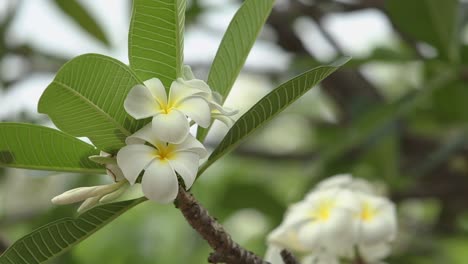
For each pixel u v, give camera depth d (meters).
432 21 2.19
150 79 1.47
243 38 1.54
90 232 1.51
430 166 2.60
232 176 3.23
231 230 3.17
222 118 1.49
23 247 1.50
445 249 3.00
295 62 2.33
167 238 3.08
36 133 1.48
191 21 2.77
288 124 3.39
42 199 3.07
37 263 1.51
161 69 1.50
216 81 1.54
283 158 2.99
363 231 1.77
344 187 1.85
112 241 3.03
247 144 3.02
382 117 2.25
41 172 1.61
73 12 2.86
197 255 3.08
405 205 3.19
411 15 2.20
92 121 1.46
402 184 2.65
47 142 1.49
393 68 3.29
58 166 1.51
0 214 2.99
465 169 2.79
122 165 1.44
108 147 1.49
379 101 2.84
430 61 2.27
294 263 1.65
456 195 2.74
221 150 1.51
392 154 2.57
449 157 2.66
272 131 3.37
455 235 2.88
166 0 1.46
